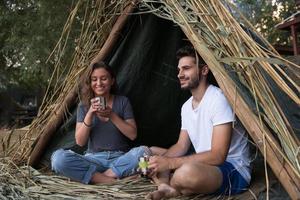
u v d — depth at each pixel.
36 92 18.02
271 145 2.58
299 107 3.19
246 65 2.81
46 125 4.12
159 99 4.46
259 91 2.76
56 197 3.14
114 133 3.81
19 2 11.29
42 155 4.19
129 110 3.87
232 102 2.76
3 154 4.34
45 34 10.25
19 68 13.84
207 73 3.16
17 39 10.84
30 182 3.51
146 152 3.60
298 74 3.00
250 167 3.16
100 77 3.75
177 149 3.43
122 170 3.61
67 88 4.10
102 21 4.07
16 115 18.20
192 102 3.29
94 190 3.32
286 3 18.73
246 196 2.97
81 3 4.52
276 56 2.96
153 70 4.35
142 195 3.21
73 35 5.51
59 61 4.33
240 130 3.10
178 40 4.28
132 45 4.26
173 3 3.25
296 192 2.45
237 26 3.03
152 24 4.20
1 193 3.16
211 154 2.92
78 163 3.53
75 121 4.16
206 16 3.09
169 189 3.01
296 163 2.48
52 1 10.20
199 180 2.86
